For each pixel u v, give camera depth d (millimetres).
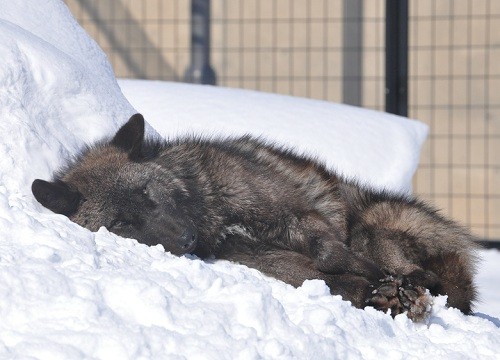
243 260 8406
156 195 8102
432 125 23453
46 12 10516
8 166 7844
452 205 23406
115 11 23312
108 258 6676
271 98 14914
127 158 8422
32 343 5062
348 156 13844
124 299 5684
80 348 5117
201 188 8484
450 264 8859
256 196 8453
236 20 23438
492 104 23281
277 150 9484
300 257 8234
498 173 23281
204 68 23266
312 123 14242
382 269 9141
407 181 14148
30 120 8359
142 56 23391
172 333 5438
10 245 6371
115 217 7883
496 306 13250
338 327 6152
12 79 8414
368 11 23125
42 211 7730
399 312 7344
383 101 23219
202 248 8461
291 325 5918
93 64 10516
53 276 5746
